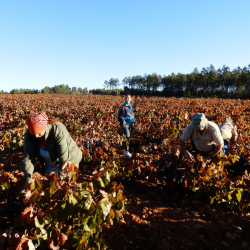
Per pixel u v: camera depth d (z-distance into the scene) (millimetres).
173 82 102938
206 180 3043
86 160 4516
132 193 3363
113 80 161625
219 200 2922
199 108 14625
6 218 2346
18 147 5586
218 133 3227
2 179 2695
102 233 2391
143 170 3680
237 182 3207
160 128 7363
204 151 3631
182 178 3322
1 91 114750
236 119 10578
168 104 19672
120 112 5301
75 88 162750
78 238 1720
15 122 8641
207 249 2184
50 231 1687
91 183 2064
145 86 132500
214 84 87125
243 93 73938
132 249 2168
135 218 2689
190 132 3434
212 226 2559
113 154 4547
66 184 1815
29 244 1562
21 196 2557
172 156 4055
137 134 8086
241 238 2344
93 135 7168
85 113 13250
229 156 4094
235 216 2779
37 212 1651
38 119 1998
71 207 1740
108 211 1952
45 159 2572
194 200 3164
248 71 87000
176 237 2346
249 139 6410
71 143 2500
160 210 2877
